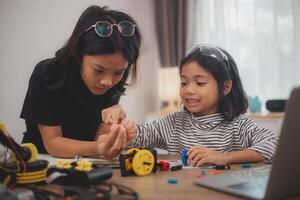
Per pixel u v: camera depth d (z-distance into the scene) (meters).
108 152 0.77
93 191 0.51
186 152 0.81
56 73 1.01
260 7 2.45
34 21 1.74
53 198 0.51
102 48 0.85
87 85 0.97
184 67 1.06
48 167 0.63
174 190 0.55
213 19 2.62
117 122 0.92
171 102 2.52
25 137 1.10
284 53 2.37
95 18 0.91
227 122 1.08
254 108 2.22
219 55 1.07
